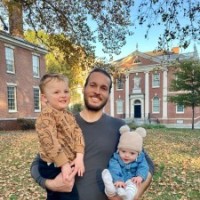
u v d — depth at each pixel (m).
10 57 29.72
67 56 17.59
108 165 2.78
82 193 2.69
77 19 15.60
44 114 2.55
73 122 2.68
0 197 6.89
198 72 30.59
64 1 14.95
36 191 7.25
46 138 2.44
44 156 2.52
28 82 32.47
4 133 23.48
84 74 20.09
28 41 31.64
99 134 2.80
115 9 14.94
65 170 2.43
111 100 53.81
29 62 32.78
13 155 12.28
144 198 6.45
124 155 2.72
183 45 10.91
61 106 2.63
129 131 2.82
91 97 2.82
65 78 2.72
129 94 51.91
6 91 28.95
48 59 42.81
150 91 49.69
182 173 8.64
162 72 47.97
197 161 10.52
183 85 31.64
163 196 6.59
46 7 15.20
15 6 14.95
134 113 51.91
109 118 2.96
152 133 22.80
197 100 31.56
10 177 8.64
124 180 2.71
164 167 9.39
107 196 2.68
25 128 29.64
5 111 28.64
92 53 17.33
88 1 14.66
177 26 10.70
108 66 18.12
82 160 2.59
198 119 46.84
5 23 17.81
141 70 50.41
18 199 6.71
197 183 7.61
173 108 47.53
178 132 24.22
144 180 2.76
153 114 49.50
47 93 2.64
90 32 16.23
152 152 12.53
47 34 17.48
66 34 16.42
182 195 6.68
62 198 2.60
